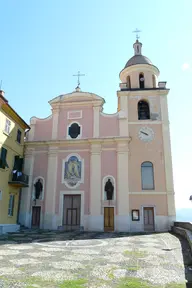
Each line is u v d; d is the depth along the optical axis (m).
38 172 24.16
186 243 13.15
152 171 22.81
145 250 11.14
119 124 24.39
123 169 22.70
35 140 25.23
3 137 19.39
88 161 23.69
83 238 15.64
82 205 22.45
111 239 15.30
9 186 20.31
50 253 10.16
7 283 6.11
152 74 27.45
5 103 18.83
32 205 23.19
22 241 13.72
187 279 6.66
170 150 23.09
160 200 21.80
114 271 7.45
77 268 7.76
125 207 21.67
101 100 25.36
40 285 6.01
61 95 26.30
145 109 25.42
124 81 28.58
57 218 22.45
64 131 25.12
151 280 6.55
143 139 23.77
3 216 19.05
